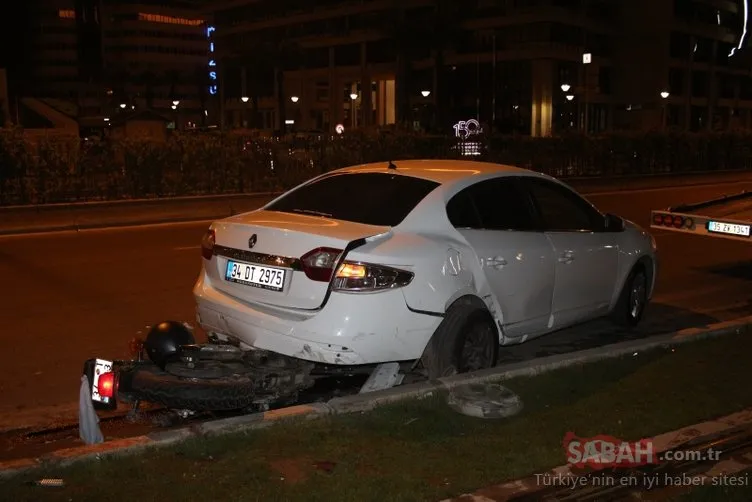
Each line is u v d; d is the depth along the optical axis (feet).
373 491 13.23
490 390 17.53
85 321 26.99
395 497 13.07
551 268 21.53
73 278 34.55
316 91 314.55
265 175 70.23
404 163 22.12
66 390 20.11
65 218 52.95
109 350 23.63
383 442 15.29
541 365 19.75
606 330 27.37
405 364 19.12
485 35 247.29
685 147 111.65
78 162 58.80
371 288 16.79
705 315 29.94
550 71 235.40
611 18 266.16
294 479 13.60
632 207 69.82
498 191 20.94
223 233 18.98
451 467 14.35
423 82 264.93
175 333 17.39
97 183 59.88
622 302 26.18
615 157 102.63
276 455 14.49
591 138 100.63
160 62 462.60
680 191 92.32
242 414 17.88
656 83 262.47
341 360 16.80
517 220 21.11
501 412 16.85
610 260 24.44
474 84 250.98
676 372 20.31
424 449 15.08
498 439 15.72
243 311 17.87
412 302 17.35
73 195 58.70
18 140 55.88
